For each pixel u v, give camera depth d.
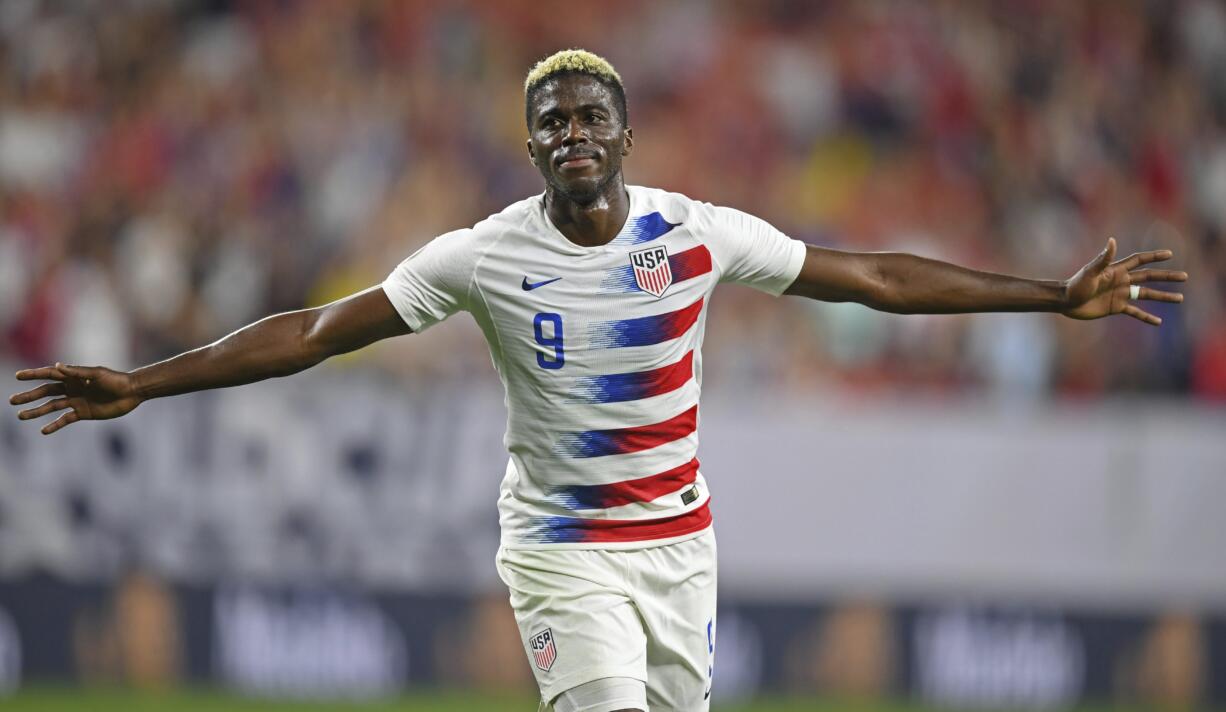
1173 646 35.28
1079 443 35.38
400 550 33.03
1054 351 41.25
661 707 15.75
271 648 32.50
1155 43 54.91
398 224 44.12
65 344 38.47
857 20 53.28
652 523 15.18
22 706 29.28
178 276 40.53
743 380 40.66
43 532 31.92
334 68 47.84
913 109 52.03
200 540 32.44
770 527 34.22
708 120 51.03
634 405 14.83
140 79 46.91
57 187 43.03
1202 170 52.62
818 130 51.38
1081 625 35.03
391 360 38.41
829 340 41.59
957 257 48.78
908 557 34.56
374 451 33.06
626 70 51.53
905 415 35.06
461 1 50.62
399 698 32.19
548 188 14.77
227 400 32.72
